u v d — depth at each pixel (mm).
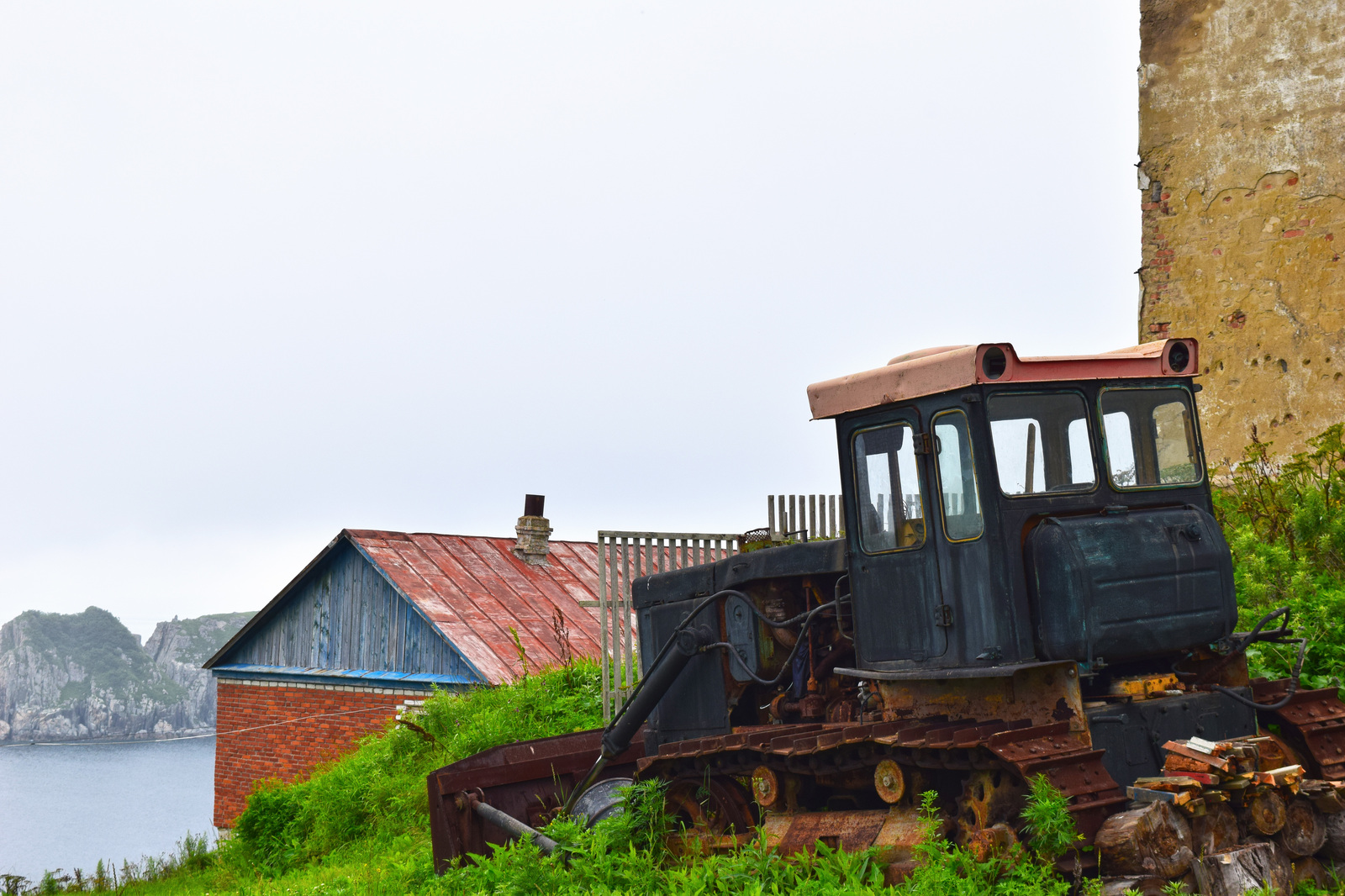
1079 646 4785
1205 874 4500
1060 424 5238
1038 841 4520
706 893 5605
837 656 6410
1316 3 11359
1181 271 12109
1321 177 11273
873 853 5223
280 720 22078
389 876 8352
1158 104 12359
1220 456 11672
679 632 7109
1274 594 7852
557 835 6887
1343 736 5395
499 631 19188
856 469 5789
